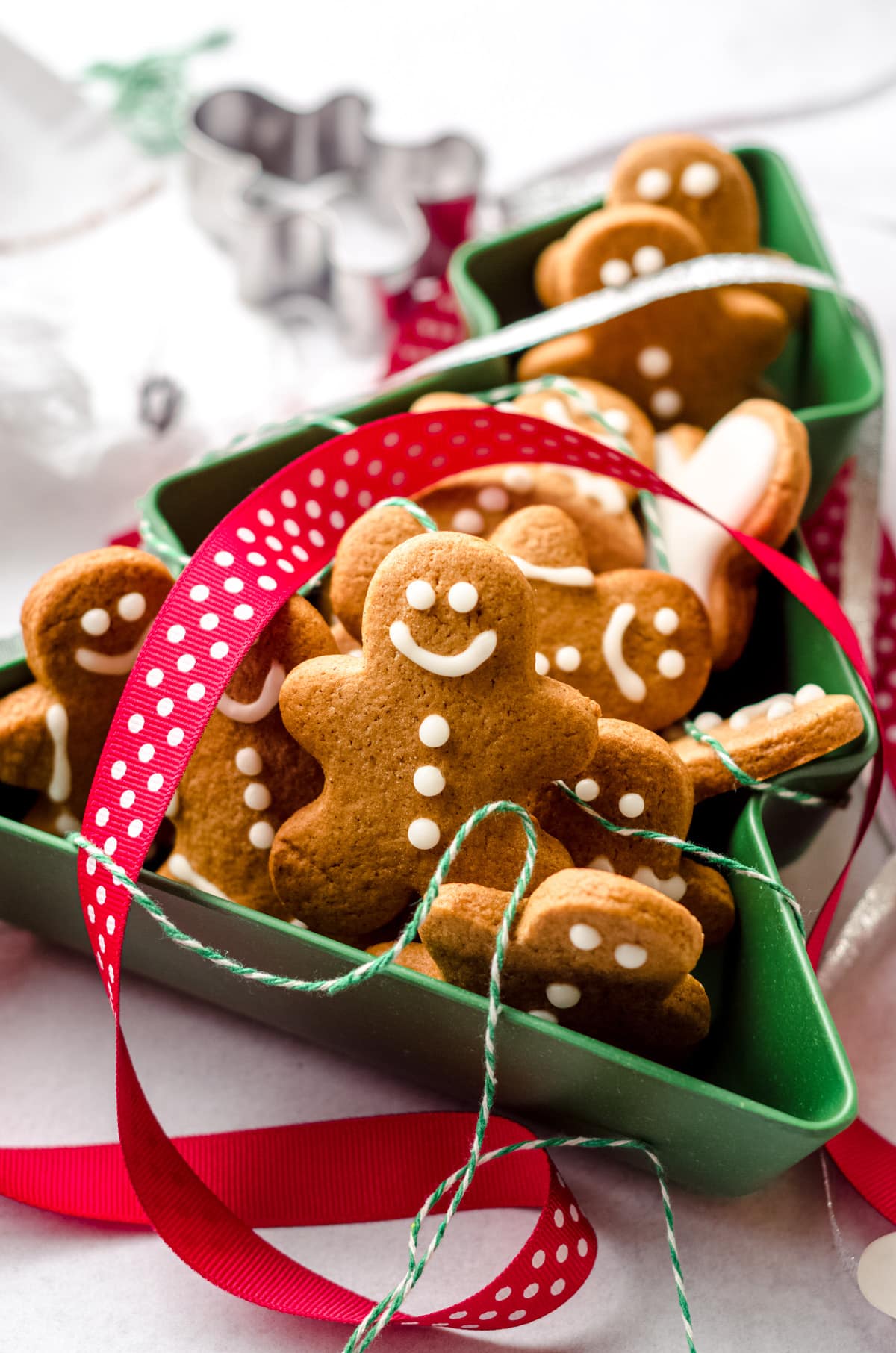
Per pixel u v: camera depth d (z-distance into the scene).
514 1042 0.36
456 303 0.54
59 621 0.39
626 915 0.34
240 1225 0.38
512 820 0.37
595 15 0.70
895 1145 0.40
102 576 0.40
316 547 0.41
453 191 0.58
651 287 0.47
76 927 0.41
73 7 0.69
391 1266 0.38
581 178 0.61
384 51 0.69
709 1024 0.39
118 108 0.61
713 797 0.41
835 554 0.50
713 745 0.40
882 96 0.65
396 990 0.36
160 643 0.38
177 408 0.52
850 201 0.62
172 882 0.37
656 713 0.42
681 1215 0.39
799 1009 0.36
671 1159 0.38
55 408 0.51
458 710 0.37
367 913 0.38
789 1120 0.35
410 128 0.66
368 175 0.59
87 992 0.42
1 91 0.55
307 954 0.37
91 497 0.51
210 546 0.39
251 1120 0.40
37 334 0.51
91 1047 0.41
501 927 0.35
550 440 0.42
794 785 0.40
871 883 0.44
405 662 0.37
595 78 0.68
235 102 0.57
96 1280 0.38
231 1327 0.37
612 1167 0.40
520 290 0.52
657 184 0.49
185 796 0.40
